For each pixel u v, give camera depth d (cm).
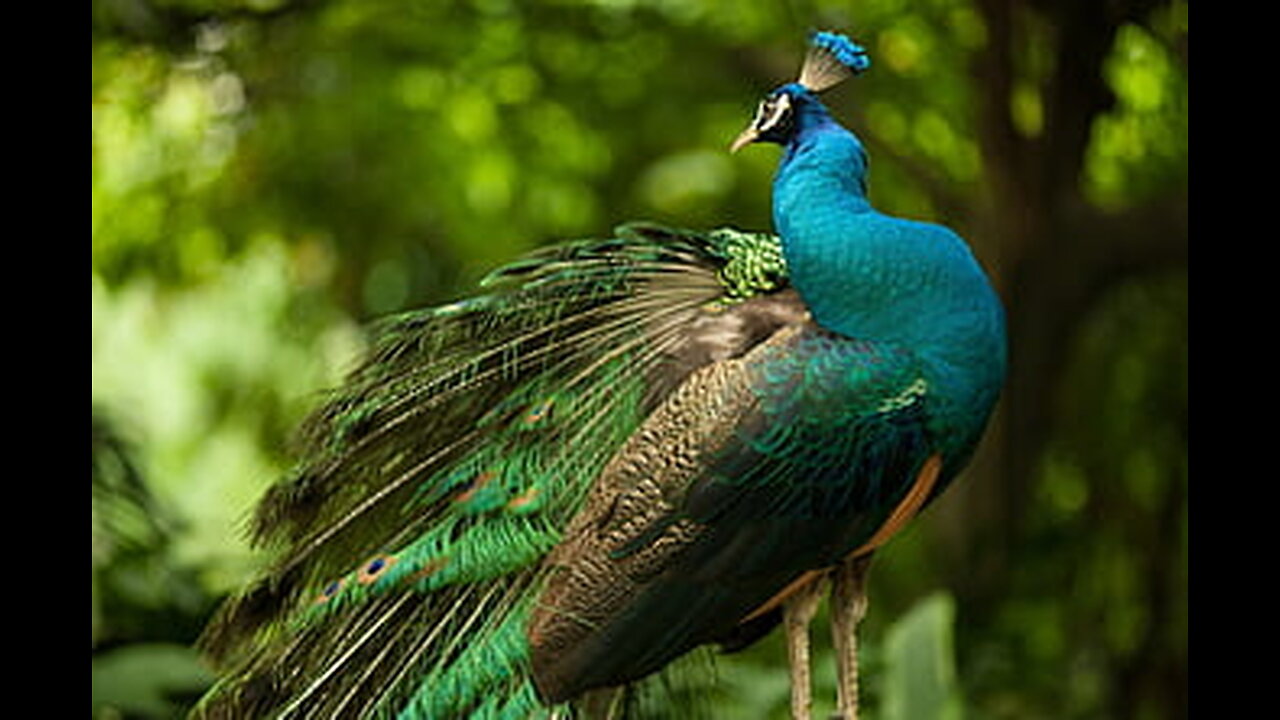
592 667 694
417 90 1761
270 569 744
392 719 711
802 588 723
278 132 1830
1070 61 1441
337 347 1964
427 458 746
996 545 1541
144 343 2189
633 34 1631
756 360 698
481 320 759
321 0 1623
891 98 1648
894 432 681
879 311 692
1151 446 1678
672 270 760
